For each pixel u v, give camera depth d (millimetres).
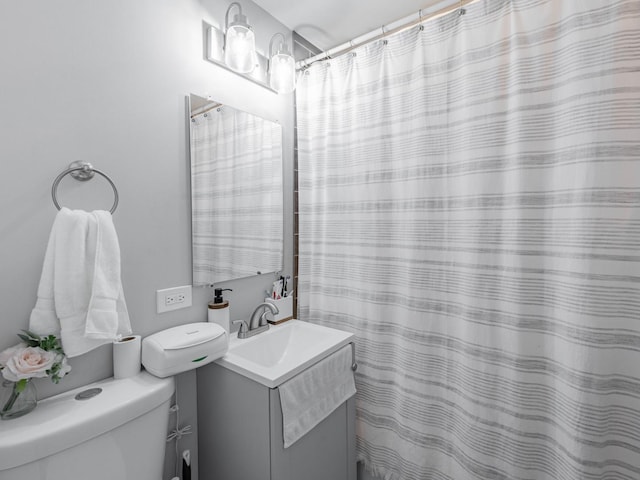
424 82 1258
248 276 1435
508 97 1091
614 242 913
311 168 1633
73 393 877
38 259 836
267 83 1505
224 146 1308
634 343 911
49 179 852
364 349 1471
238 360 1108
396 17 1512
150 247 1075
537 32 1028
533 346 1062
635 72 886
